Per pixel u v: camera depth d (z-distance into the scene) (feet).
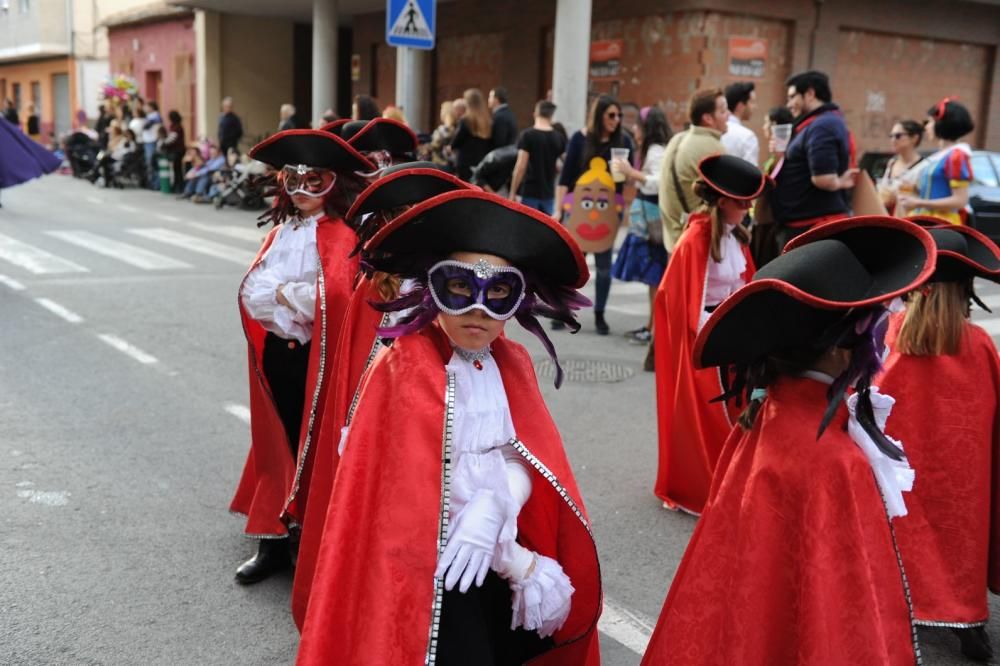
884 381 11.79
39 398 20.74
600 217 27.53
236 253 42.16
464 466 7.93
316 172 12.22
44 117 126.52
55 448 17.81
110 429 18.97
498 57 62.59
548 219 7.68
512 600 8.48
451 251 8.01
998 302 35.40
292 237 12.45
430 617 7.67
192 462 17.40
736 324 7.98
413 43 31.76
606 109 27.25
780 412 8.32
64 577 13.07
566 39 44.75
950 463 11.53
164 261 39.11
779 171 22.71
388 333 8.09
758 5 49.93
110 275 35.45
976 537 11.57
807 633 7.84
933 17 56.95
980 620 11.59
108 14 101.71
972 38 59.00
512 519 7.98
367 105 26.32
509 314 8.00
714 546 8.56
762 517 8.16
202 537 14.48
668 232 22.81
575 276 8.13
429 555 7.70
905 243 7.76
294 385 12.79
